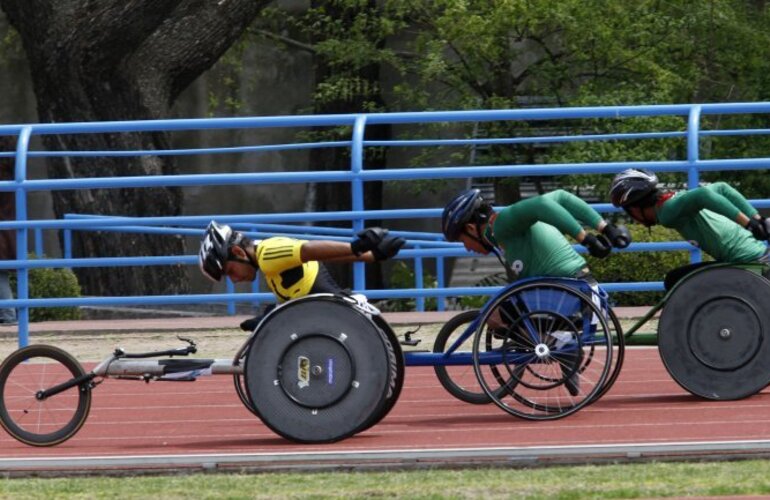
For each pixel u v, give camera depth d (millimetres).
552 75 65312
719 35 65812
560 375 29719
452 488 21266
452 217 27922
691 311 28688
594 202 64688
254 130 78750
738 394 28578
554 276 27500
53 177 63156
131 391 34000
